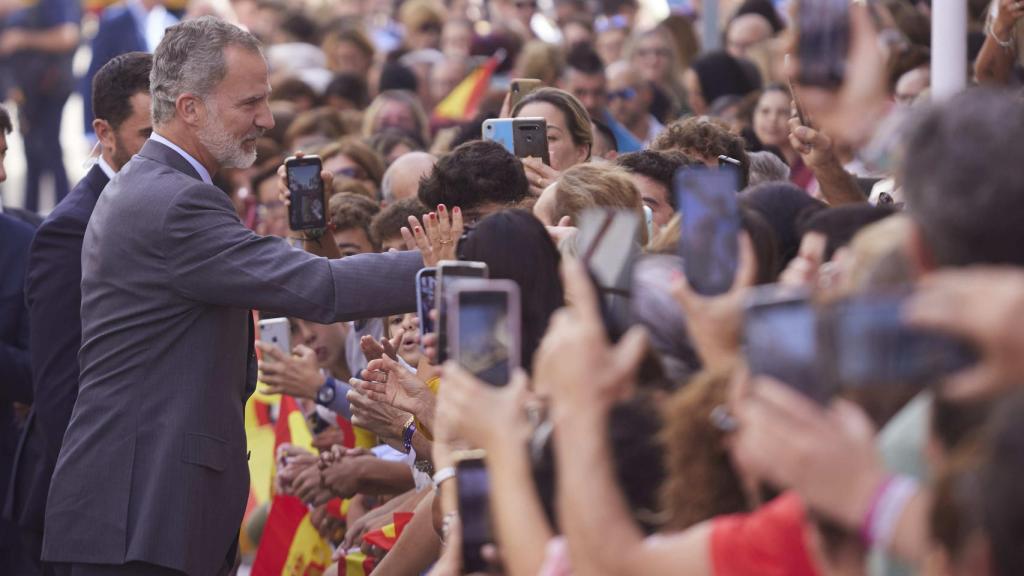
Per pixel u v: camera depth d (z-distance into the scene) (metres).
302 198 14.64
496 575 7.86
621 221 8.20
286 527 15.80
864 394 6.42
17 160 48.12
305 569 15.74
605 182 11.75
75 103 49.16
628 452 7.59
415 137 25.53
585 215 8.29
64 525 12.65
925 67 16.36
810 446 5.62
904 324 5.46
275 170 21.88
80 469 12.62
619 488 7.00
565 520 6.68
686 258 7.55
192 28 12.95
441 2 41.22
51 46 40.97
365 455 14.76
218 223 12.53
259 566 15.78
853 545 5.98
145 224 12.51
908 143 6.16
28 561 16.30
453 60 31.20
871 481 5.65
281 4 43.34
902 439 6.30
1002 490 5.02
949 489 5.29
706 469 7.04
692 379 7.46
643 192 13.12
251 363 13.69
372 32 40.84
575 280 6.89
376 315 12.59
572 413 6.71
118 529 12.45
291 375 15.65
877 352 5.49
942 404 5.53
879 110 7.95
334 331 17.16
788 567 6.38
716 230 7.56
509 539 7.17
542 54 24.78
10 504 15.38
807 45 8.09
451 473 8.60
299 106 29.83
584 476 6.61
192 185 12.60
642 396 7.76
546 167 14.11
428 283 9.98
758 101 20.50
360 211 16.91
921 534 5.54
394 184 17.16
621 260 8.17
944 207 5.90
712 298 7.43
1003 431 5.05
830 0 8.06
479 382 7.38
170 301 12.57
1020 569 5.00
